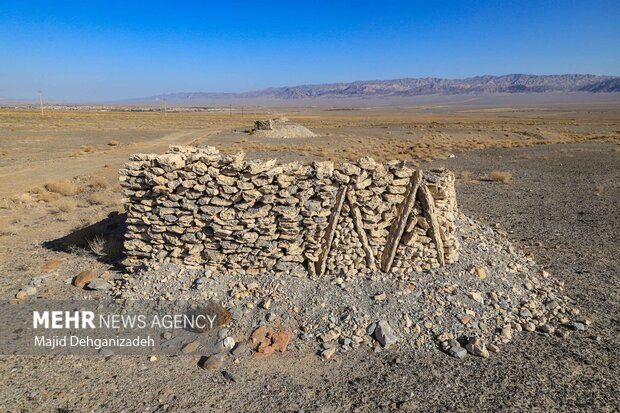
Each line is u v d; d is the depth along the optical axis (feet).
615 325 25.27
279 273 27.84
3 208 52.90
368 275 27.99
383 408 18.30
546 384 19.83
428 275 28.14
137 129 217.36
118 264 32.89
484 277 28.76
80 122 254.27
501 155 112.68
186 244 28.58
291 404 18.53
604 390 19.40
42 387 19.34
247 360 21.58
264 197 27.30
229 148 130.93
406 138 173.99
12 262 34.24
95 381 19.89
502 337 23.66
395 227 28.35
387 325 23.76
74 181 72.95
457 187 71.51
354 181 27.53
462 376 20.48
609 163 94.02
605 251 38.37
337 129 237.04
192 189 28.25
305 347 22.65
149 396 18.93
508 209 55.67
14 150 118.11
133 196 29.48
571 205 57.16
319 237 27.91
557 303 27.68
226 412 18.04
